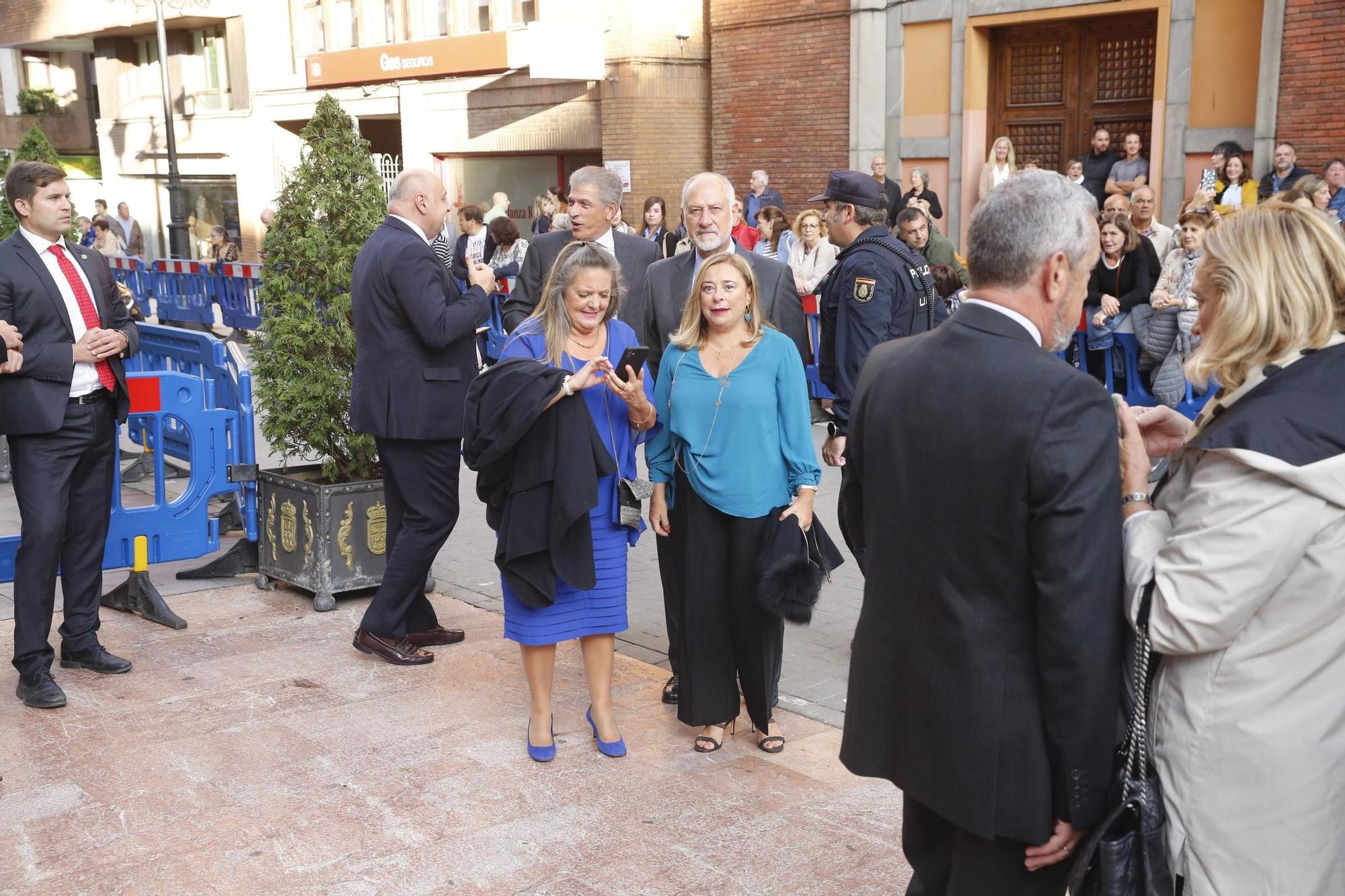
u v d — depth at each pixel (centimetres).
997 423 212
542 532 396
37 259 465
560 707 467
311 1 2438
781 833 366
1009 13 1399
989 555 215
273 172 2633
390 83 2255
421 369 490
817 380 1055
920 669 227
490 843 361
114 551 585
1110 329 906
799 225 1085
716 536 410
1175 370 860
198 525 607
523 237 2095
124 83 3066
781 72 1655
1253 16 1205
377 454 576
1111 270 909
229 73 2692
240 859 351
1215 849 205
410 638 527
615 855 353
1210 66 1242
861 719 241
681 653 422
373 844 360
